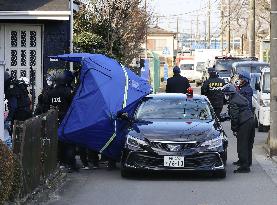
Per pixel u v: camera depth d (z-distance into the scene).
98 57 14.96
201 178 13.85
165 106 15.02
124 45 32.00
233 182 13.40
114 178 13.84
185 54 96.31
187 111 14.89
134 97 14.63
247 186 12.95
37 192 11.27
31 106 16.48
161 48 98.38
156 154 13.26
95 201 11.38
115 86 14.49
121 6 29.61
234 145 19.77
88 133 14.06
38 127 11.45
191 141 13.34
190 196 11.87
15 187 9.63
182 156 13.24
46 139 12.29
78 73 15.27
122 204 11.13
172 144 13.31
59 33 22.80
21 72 22.73
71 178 13.80
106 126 14.02
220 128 14.28
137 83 15.12
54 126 13.28
